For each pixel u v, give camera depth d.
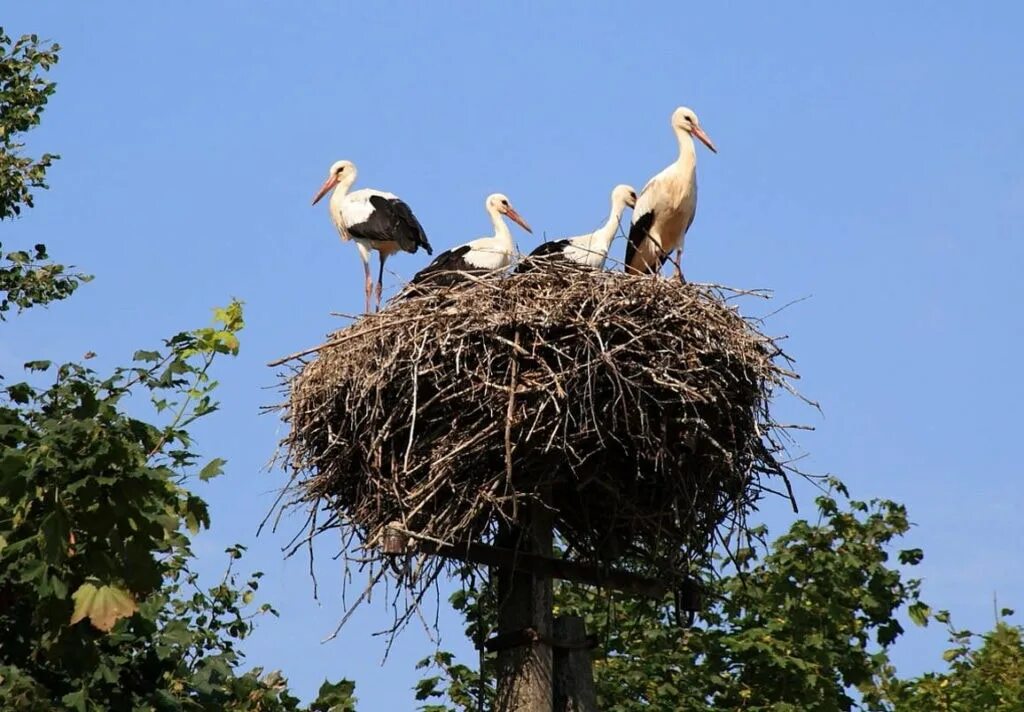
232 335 13.82
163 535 12.30
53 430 12.49
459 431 13.79
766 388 14.58
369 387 13.98
